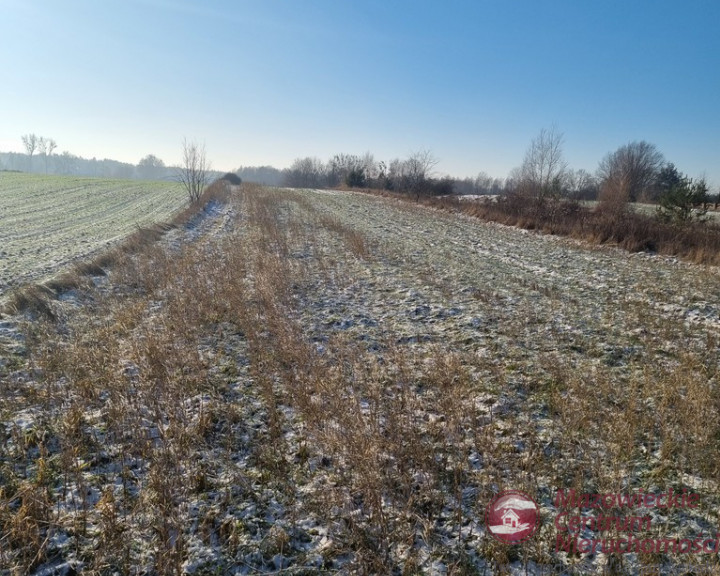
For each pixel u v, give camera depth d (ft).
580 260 48.34
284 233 60.64
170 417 16.35
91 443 15.16
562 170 92.58
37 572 10.55
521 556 11.07
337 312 29.27
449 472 14.01
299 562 11.07
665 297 32.60
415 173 157.07
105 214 84.89
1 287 32.12
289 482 13.74
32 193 120.57
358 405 17.43
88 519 12.12
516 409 17.48
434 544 11.48
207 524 12.03
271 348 23.02
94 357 20.86
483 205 93.97
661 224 59.62
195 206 85.30
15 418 16.24
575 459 14.49
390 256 47.62
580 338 24.31
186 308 28.14
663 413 16.65
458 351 22.91
